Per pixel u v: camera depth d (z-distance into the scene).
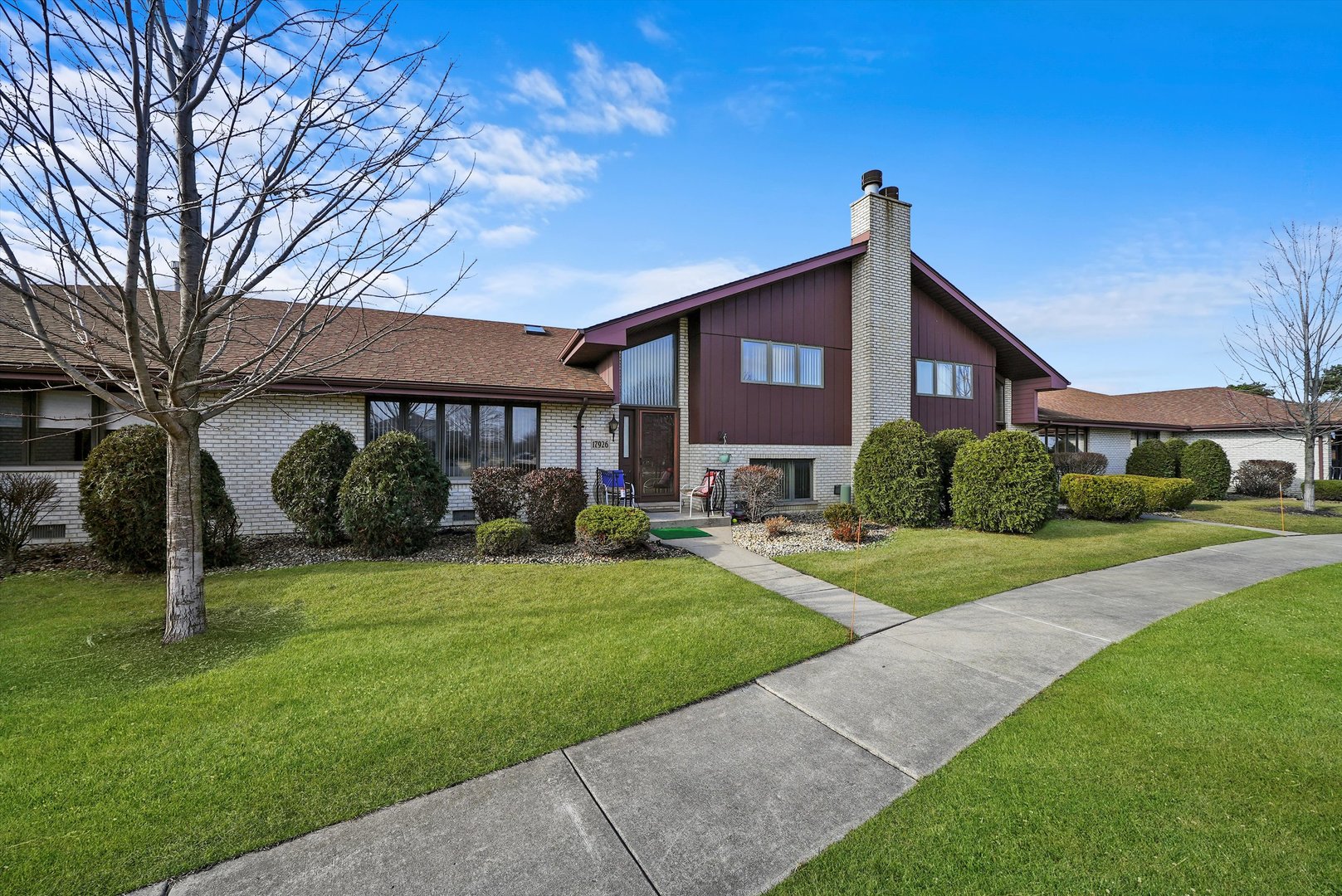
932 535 9.64
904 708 3.47
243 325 9.41
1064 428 19.86
